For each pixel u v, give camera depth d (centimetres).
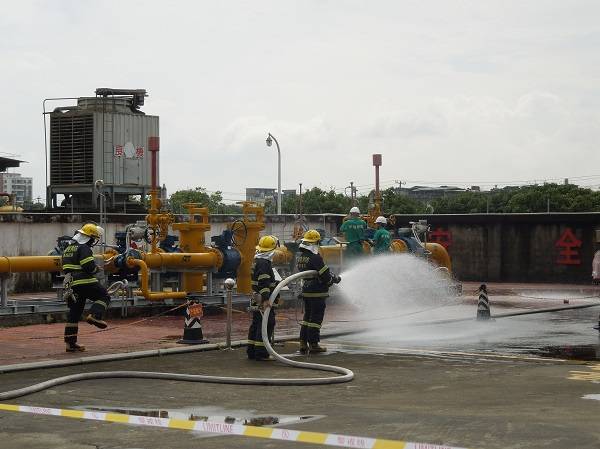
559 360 1338
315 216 3600
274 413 898
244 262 2141
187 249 2062
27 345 1478
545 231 3444
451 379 1138
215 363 1294
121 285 1781
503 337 1667
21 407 932
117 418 868
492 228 3534
